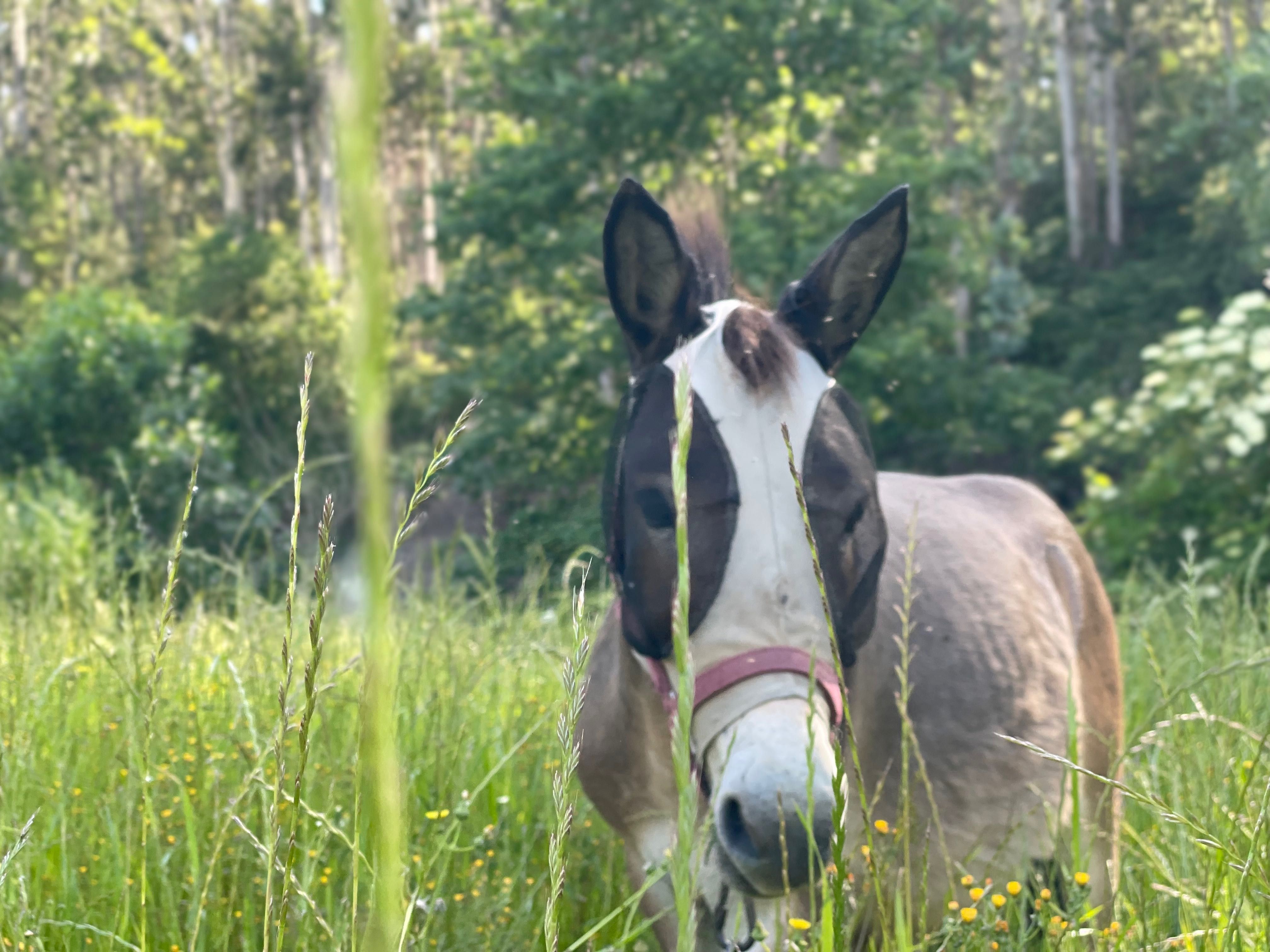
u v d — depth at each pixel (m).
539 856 2.69
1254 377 9.25
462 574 8.09
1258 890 1.82
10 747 2.48
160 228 45.91
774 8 17.97
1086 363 28.66
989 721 2.36
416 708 2.96
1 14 46.25
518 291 20.50
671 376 2.03
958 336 27.66
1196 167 35.22
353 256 0.30
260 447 24.08
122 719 2.81
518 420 17.31
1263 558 8.45
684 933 0.71
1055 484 23.25
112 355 18.12
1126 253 35.00
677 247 2.16
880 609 2.31
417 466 0.94
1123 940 1.88
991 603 2.49
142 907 1.61
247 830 1.60
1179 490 9.34
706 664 1.83
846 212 17.84
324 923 1.64
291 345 25.03
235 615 4.13
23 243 37.62
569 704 0.89
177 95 48.97
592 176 18.77
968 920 1.76
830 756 1.75
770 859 1.65
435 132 39.72
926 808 2.27
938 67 25.70
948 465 22.67
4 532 8.89
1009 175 34.34
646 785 2.28
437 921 2.13
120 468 3.98
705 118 18.33
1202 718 2.21
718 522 1.85
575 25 19.11
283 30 39.88
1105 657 2.77
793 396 1.96
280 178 48.12
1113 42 35.94
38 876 2.11
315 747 2.69
